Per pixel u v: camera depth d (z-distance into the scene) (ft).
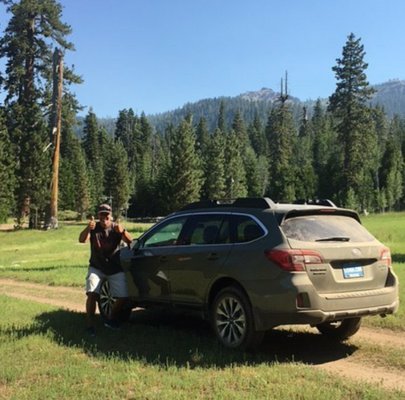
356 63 241.76
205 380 18.62
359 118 242.37
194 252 24.21
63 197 300.81
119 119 481.46
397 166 349.20
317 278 20.86
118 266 27.32
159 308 26.73
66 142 336.70
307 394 17.12
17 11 167.43
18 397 17.29
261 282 21.26
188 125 270.26
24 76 175.01
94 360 21.63
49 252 99.55
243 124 467.11
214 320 23.21
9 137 173.78
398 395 17.26
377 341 24.86
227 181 335.47
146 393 17.51
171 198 267.80
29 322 29.30
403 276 45.09
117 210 316.40
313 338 25.45
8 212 172.14
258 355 21.76
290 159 374.63
